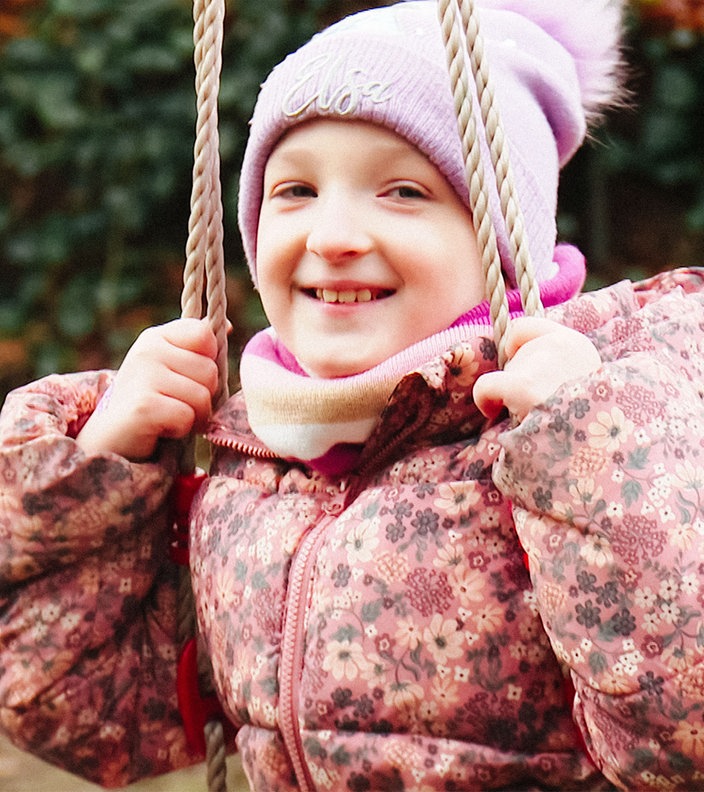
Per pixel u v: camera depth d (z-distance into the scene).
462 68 1.42
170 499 1.69
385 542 1.43
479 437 1.48
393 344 1.50
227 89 4.77
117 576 1.66
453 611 1.41
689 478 1.30
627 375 1.34
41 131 5.16
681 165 4.75
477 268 1.53
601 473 1.31
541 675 1.40
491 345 1.45
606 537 1.30
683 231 4.79
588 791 1.40
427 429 1.49
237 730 1.73
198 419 1.66
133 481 1.62
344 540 1.46
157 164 5.08
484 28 1.65
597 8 1.78
